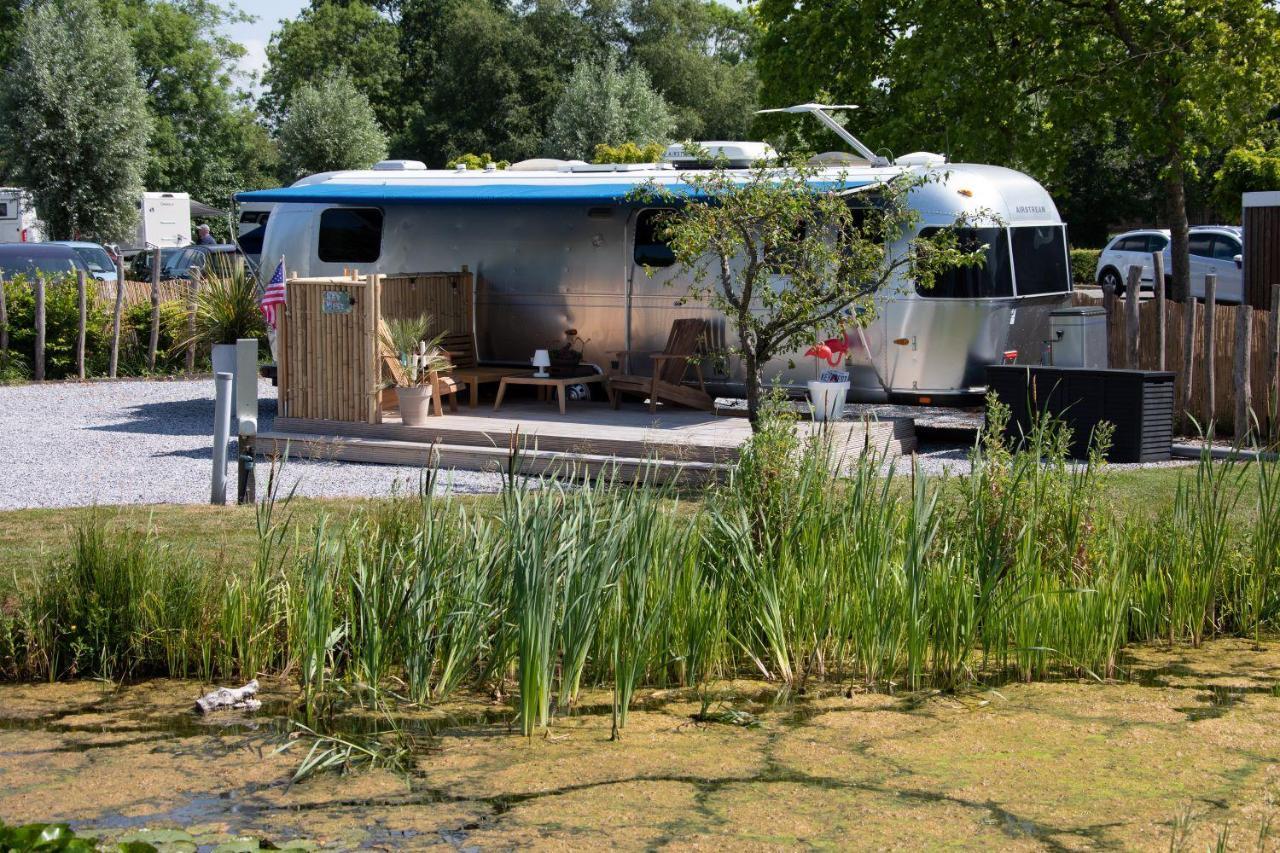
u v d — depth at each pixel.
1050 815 4.59
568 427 11.83
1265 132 18.17
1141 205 35.16
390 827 4.50
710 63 47.91
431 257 14.65
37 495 10.02
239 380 9.21
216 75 50.84
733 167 14.03
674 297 13.41
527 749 5.34
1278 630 7.12
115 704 5.92
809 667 6.43
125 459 11.77
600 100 39.84
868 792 4.83
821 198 9.59
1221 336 12.28
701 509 6.74
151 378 18.58
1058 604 6.43
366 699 5.95
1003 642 6.37
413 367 12.04
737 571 6.52
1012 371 11.71
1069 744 5.37
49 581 6.54
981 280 12.12
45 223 37.31
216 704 5.85
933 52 16.06
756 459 6.81
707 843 4.35
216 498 9.27
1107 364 12.66
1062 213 36.22
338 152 38.50
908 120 17.39
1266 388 11.90
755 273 9.31
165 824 4.53
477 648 6.07
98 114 37.28
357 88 50.91
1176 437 12.35
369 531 6.86
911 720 5.72
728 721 5.70
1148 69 15.83
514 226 14.16
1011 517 6.77
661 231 10.75
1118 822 4.51
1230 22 14.95
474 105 46.38
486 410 13.12
